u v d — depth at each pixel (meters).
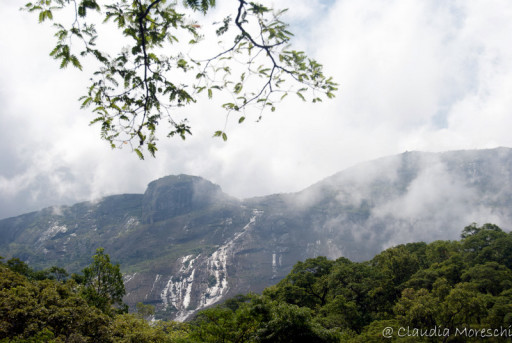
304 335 17.48
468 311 31.05
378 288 48.41
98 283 36.38
